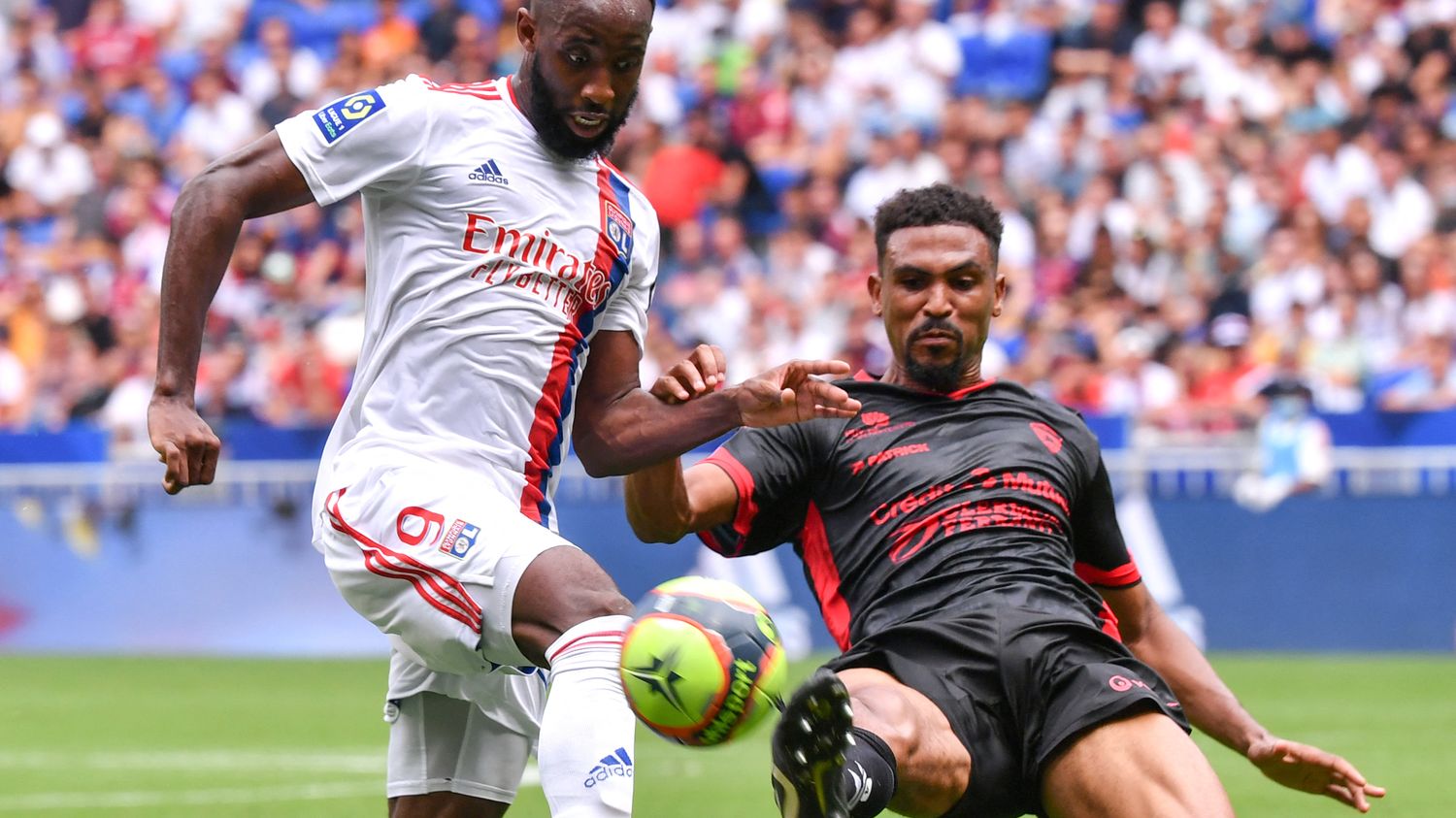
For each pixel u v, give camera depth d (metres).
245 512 54.09
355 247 67.81
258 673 48.56
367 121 15.55
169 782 29.95
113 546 54.91
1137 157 67.50
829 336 61.69
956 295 18.55
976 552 17.61
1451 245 63.94
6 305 68.56
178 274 14.86
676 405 16.27
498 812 16.70
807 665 45.78
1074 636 17.05
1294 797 27.62
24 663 51.75
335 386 60.41
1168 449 49.97
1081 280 64.31
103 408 64.00
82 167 74.12
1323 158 67.00
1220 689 18.42
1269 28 71.56
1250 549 49.62
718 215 69.06
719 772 31.08
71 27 80.12
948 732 16.44
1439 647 49.09
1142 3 72.94
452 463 15.53
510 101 16.12
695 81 72.62
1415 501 49.22
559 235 15.97
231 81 76.69
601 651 14.14
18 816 26.41
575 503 50.84
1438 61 69.88
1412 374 58.72
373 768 31.64
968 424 18.45
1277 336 60.22
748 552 18.67
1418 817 25.52
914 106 71.56
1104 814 15.88
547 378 15.88
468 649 14.83
